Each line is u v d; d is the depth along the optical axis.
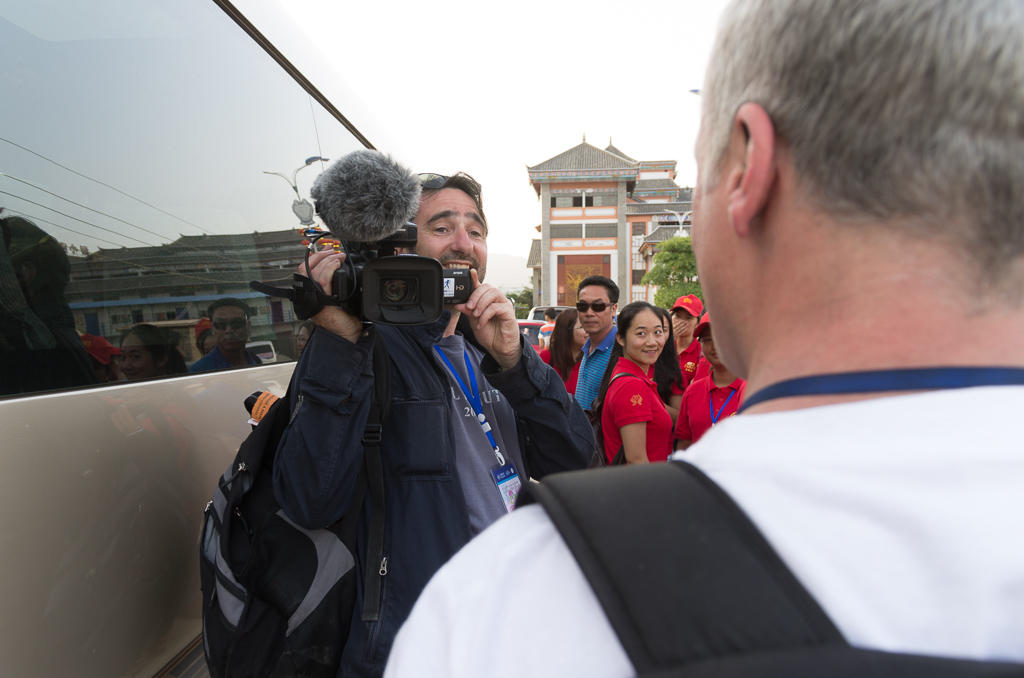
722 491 0.37
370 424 1.24
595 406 2.86
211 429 1.51
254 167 1.83
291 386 1.26
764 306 0.42
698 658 0.30
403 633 0.44
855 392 0.36
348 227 1.14
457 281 1.29
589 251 41.84
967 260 0.35
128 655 1.19
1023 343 0.35
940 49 0.34
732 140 0.44
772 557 0.33
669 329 3.35
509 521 0.44
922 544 0.31
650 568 0.34
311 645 1.13
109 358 1.21
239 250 1.73
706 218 0.48
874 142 0.35
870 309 0.36
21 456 0.96
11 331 1.00
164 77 1.42
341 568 1.17
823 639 0.30
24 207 1.05
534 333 11.87
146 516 1.25
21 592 0.95
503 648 0.38
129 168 1.29
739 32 0.44
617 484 0.40
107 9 1.25
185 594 1.38
